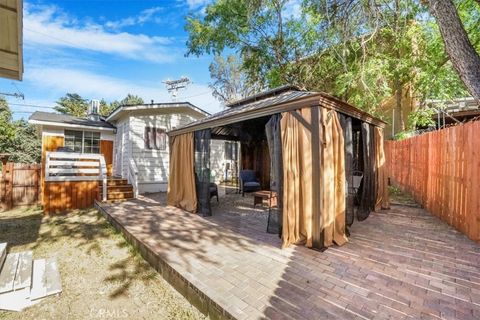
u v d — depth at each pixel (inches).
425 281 103.6
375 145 232.2
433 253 133.0
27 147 636.7
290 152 147.9
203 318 93.8
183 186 263.3
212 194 282.2
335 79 384.2
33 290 110.7
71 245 174.4
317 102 137.9
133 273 132.2
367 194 208.1
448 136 189.6
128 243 177.0
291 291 96.3
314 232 139.8
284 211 145.3
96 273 132.3
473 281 103.4
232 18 413.7
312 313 82.8
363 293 94.8
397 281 103.8
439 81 328.2
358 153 240.8
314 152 139.2
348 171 178.5
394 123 429.1
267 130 167.2
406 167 315.3
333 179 147.6
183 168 262.4
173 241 156.4
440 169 204.7
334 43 307.7
